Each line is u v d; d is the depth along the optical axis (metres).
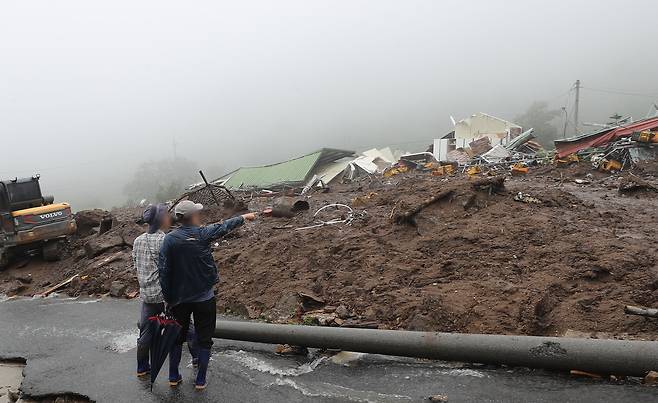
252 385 4.97
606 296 5.97
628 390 4.09
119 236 12.98
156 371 4.94
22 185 13.20
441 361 5.06
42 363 6.39
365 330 5.28
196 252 4.52
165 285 4.54
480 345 4.67
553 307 5.93
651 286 6.05
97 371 5.84
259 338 5.84
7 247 12.91
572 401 4.04
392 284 7.21
